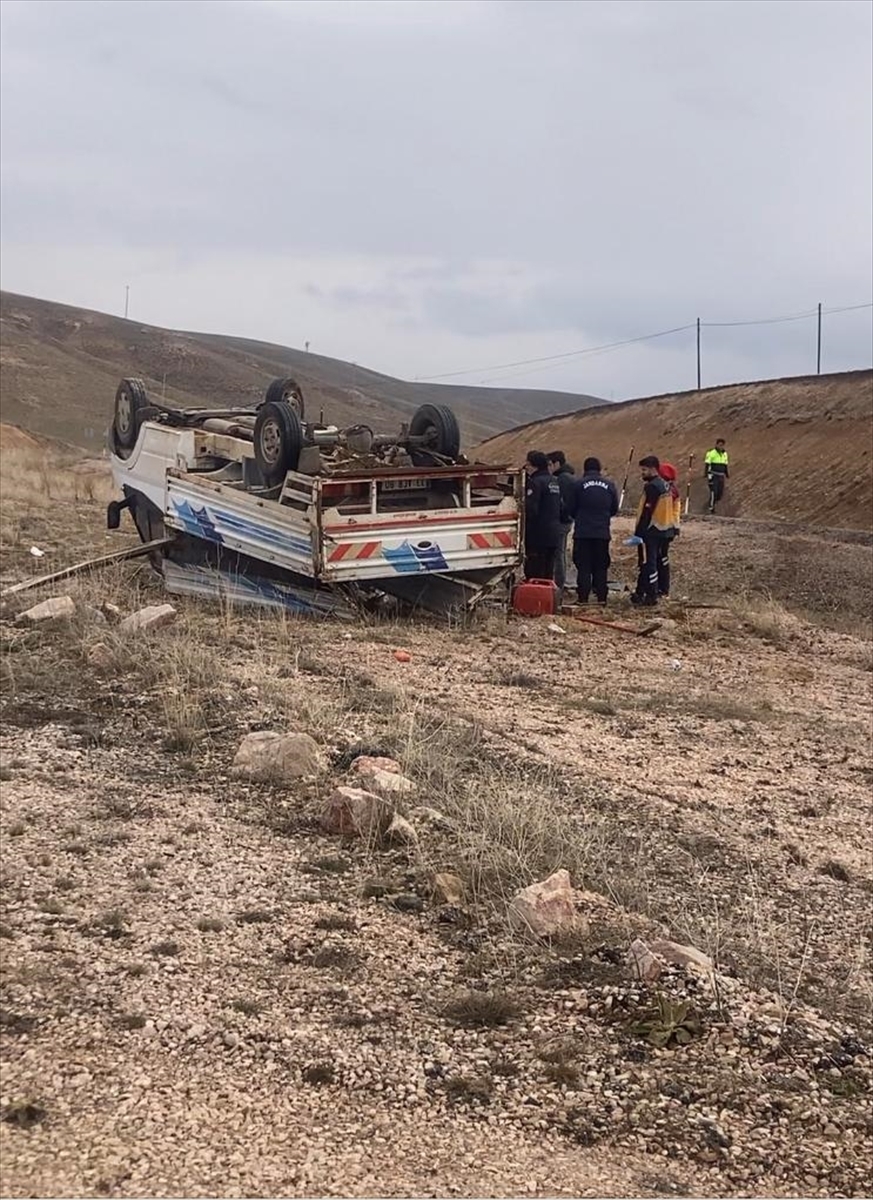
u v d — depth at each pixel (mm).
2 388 97750
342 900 4945
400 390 182625
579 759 7312
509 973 4398
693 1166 3352
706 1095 3688
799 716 9312
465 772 6746
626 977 4352
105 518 20125
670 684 10109
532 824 5664
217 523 12070
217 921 4656
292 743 6492
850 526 31328
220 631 10117
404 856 5402
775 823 6477
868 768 7832
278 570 11812
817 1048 3988
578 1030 4012
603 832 5926
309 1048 3795
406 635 11117
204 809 5945
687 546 23500
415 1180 3180
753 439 41031
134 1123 3318
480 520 11883
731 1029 4047
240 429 12922
